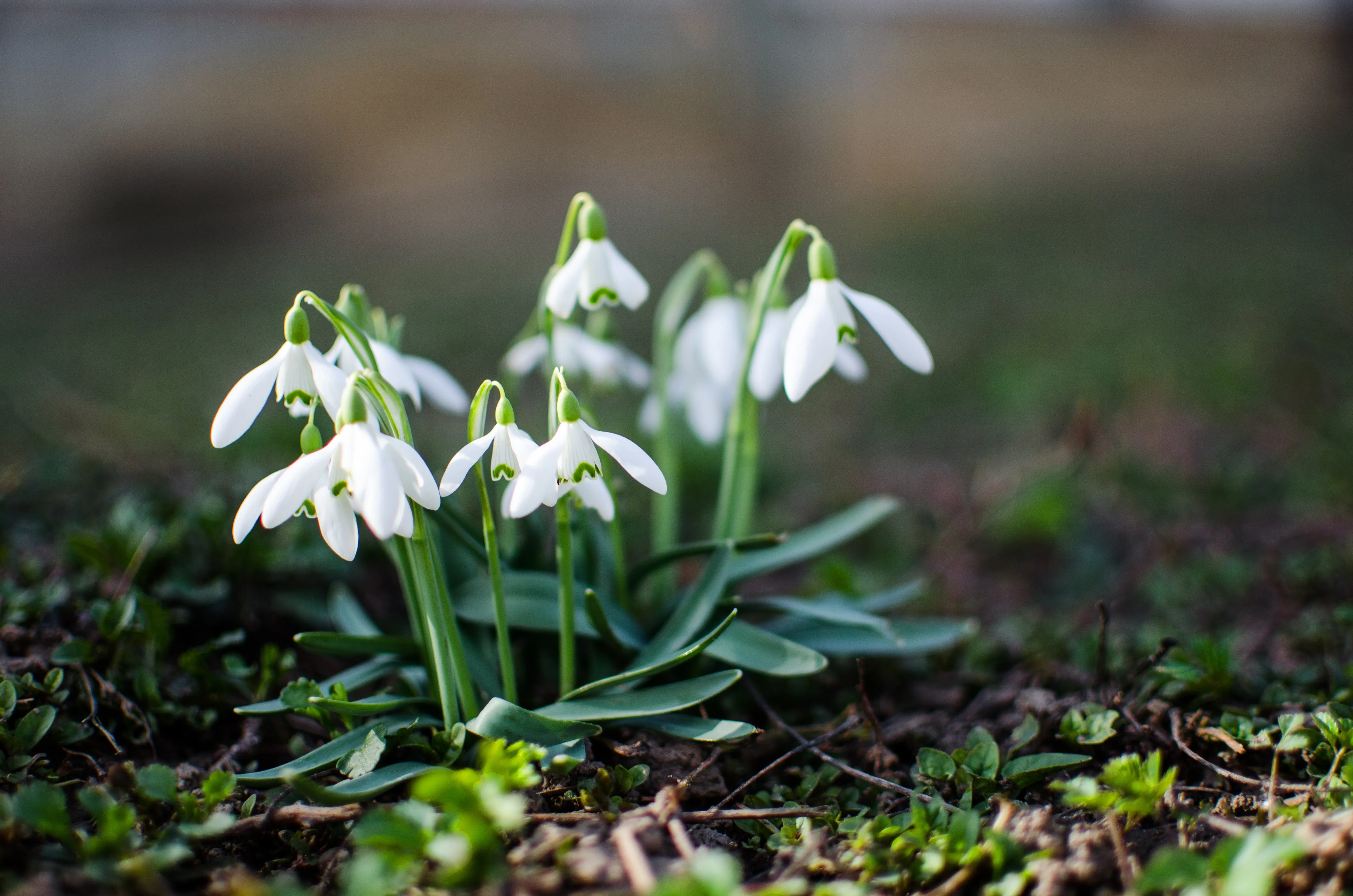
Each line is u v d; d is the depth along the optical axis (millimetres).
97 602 475
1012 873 397
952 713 488
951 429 929
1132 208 2016
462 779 386
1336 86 2686
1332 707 441
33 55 2350
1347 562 563
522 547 479
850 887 386
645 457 406
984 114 2656
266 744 462
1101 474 721
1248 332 1083
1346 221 1690
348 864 405
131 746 452
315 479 396
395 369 439
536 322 495
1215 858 381
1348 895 381
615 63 2686
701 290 1549
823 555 651
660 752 438
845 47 2502
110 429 829
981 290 1479
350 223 2520
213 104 2484
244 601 520
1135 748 449
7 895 379
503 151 2697
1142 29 2693
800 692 492
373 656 480
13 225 2357
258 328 1440
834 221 2258
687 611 454
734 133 2541
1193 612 552
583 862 389
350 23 2574
